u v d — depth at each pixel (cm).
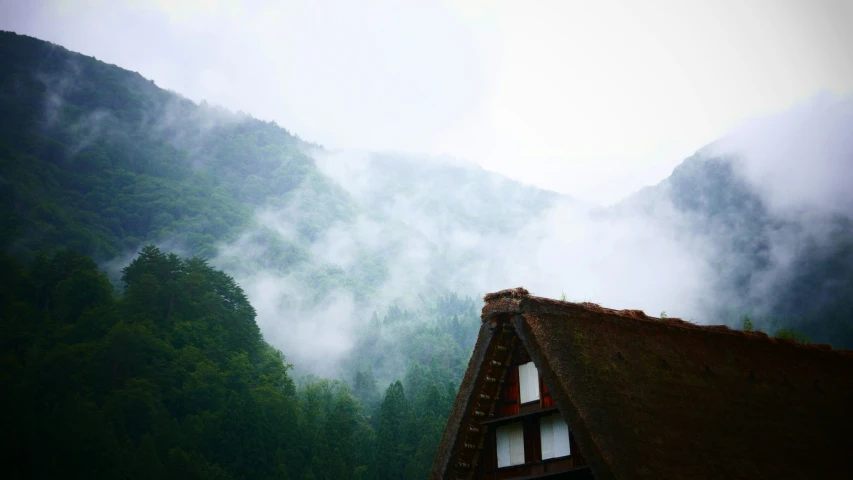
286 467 11900
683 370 1505
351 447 13450
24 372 14238
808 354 1720
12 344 16212
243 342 19475
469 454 1603
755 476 1270
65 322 17962
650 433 1293
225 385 16350
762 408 1470
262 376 17625
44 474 10275
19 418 11175
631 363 1458
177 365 16325
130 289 18675
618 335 1525
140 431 13325
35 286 19512
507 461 1553
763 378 1572
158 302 18750
